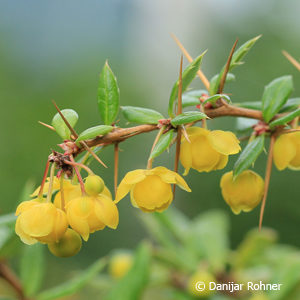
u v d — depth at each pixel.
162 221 0.44
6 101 1.43
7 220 0.38
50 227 0.33
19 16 2.06
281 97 0.35
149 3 2.01
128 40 2.14
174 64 1.80
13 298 0.42
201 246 0.44
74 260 0.97
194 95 0.36
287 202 0.90
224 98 0.35
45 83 1.67
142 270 0.40
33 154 1.22
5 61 1.73
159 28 1.96
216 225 0.44
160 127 0.34
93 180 0.33
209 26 1.53
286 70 1.13
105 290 0.44
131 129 0.34
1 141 1.24
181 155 0.34
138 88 1.67
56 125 0.34
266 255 0.44
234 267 0.44
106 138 0.34
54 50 2.03
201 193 1.06
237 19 1.43
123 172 1.23
